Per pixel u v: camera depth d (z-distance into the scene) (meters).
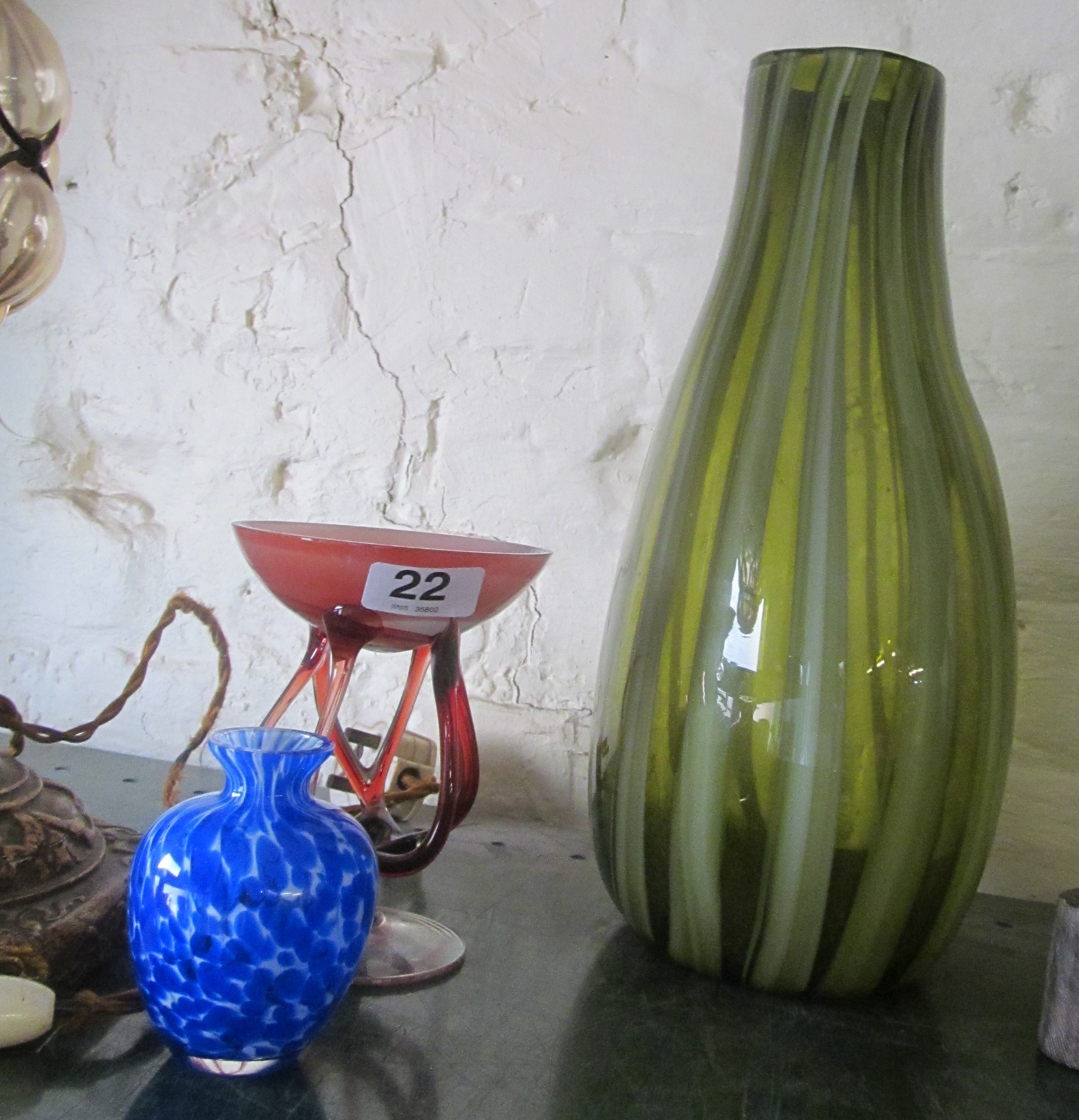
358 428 0.86
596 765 0.59
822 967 0.54
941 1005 0.59
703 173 0.79
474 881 0.71
